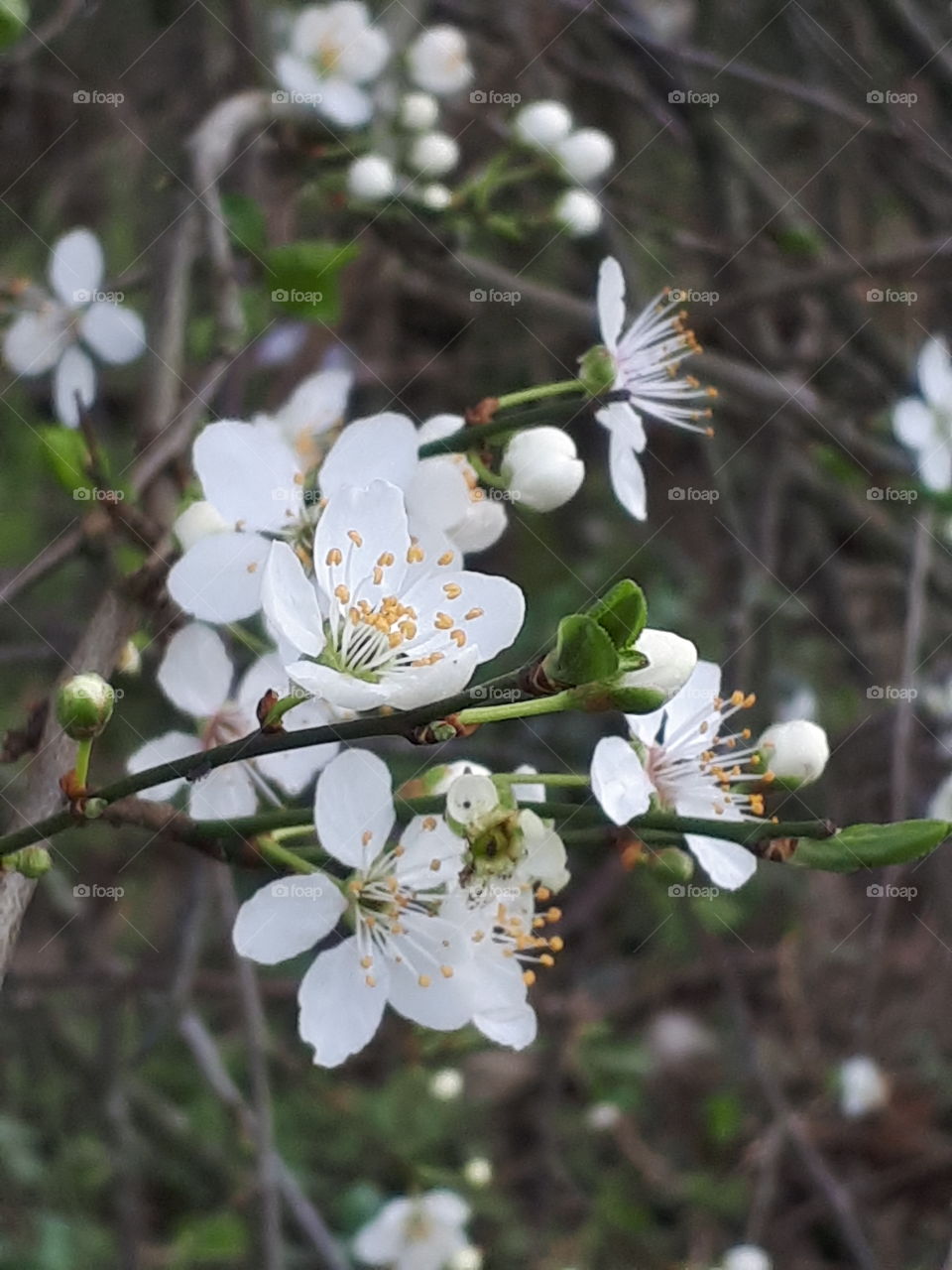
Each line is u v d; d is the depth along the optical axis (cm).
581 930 43
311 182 28
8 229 38
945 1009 42
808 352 39
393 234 28
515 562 43
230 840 16
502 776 16
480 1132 41
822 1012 42
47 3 38
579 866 41
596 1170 42
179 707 17
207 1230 33
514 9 37
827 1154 41
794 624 43
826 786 40
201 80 34
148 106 38
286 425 21
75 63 39
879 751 40
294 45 27
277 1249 26
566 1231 41
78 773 15
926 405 28
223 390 23
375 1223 30
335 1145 39
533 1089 42
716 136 35
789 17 38
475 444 18
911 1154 41
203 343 24
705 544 43
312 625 15
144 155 37
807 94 33
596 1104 40
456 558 16
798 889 43
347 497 15
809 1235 41
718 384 34
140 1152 36
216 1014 41
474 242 38
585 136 27
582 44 39
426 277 36
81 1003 39
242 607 16
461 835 16
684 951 44
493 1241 39
